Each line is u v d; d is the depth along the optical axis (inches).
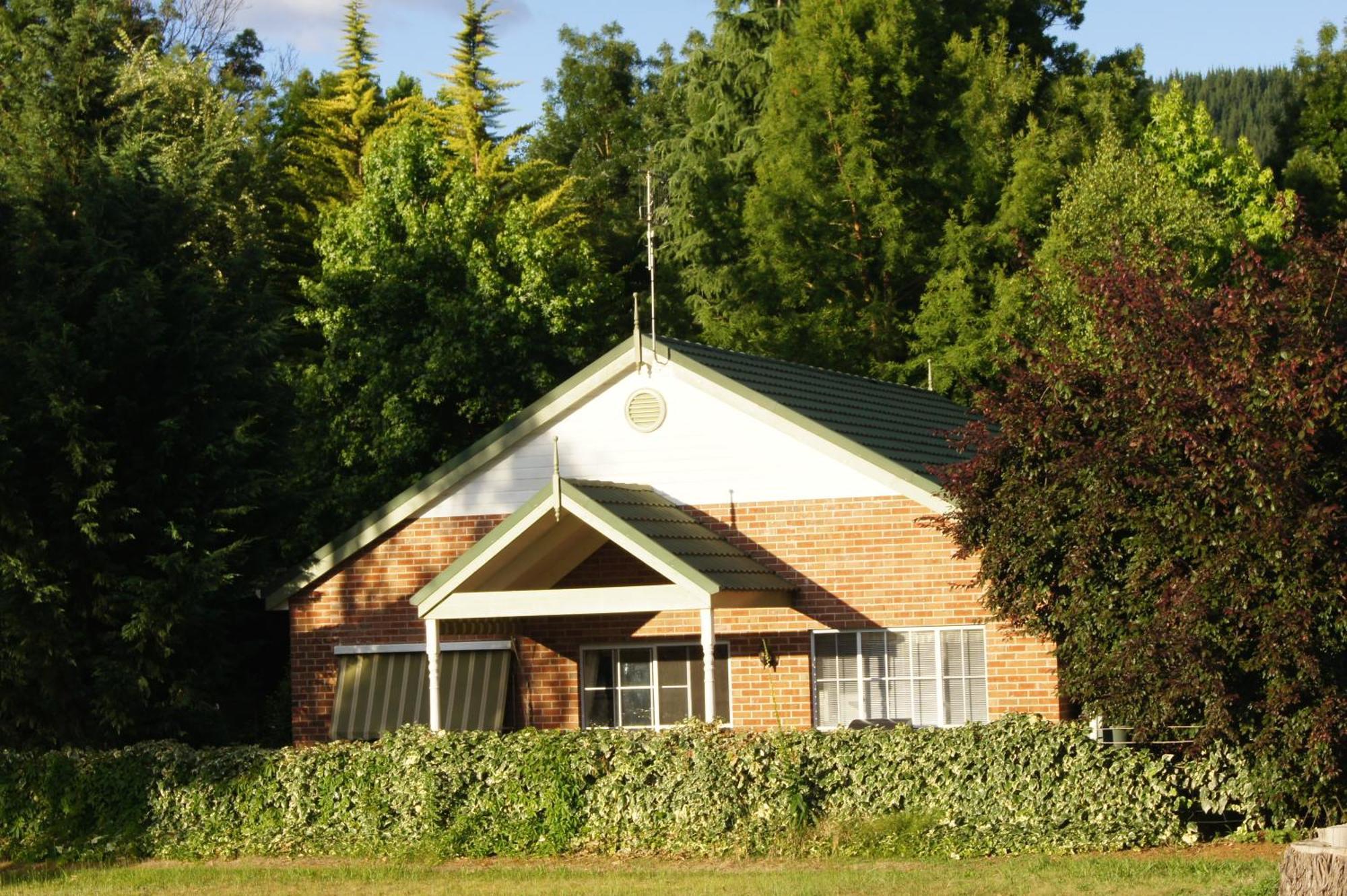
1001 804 736.3
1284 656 658.2
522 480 1007.0
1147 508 699.4
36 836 841.5
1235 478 676.7
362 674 1018.1
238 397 1061.1
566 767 777.6
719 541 950.4
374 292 1616.6
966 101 1923.0
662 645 983.6
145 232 1023.0
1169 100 2003.0
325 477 1568.7
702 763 765.3
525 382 1606.8
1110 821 724.7
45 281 967.0
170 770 835.4
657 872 716.7
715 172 2101.4
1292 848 541.6
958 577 920.3
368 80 2396.7
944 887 647.8
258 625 1190.9
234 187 1590.8
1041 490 731.4
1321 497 678.5
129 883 746.8
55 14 1176.8
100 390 956.6
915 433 1115.3
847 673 942.4
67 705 935.0
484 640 1005.8
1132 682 693.3
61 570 922.7
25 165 1056.2
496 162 2268.7
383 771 805.9
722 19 2310.5
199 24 2253.9
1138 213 1620.3
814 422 950.4
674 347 986.1
